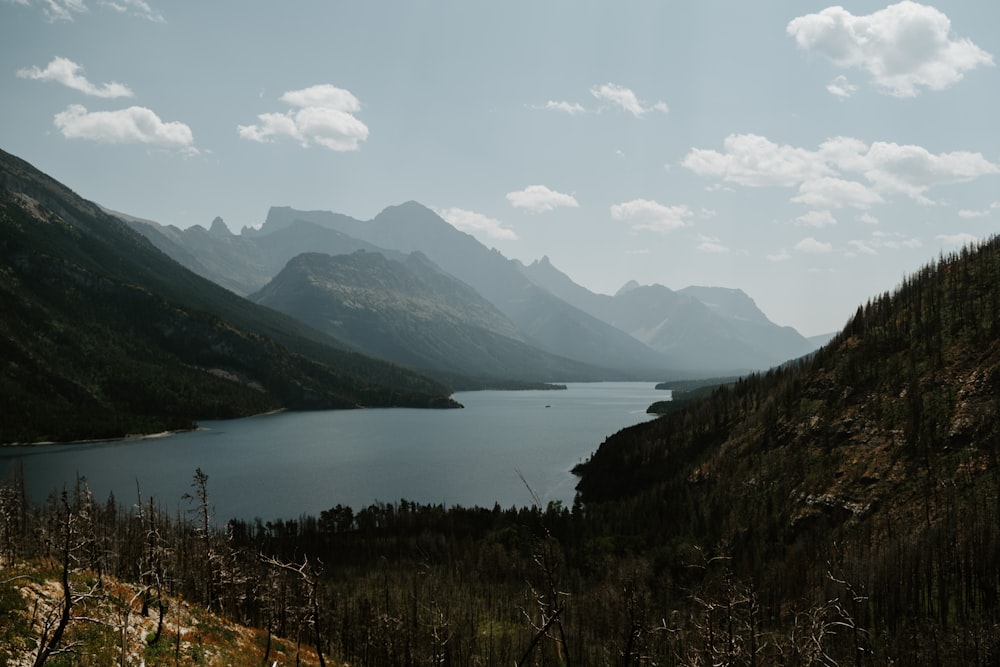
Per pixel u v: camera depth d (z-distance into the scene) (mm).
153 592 71750
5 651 42875
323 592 122688
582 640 110375
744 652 44062
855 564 140500
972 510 153000
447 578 166750
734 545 182625
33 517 139750
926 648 111812
